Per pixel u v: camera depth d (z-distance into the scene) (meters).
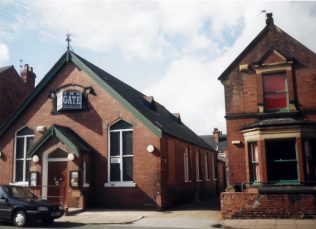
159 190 18.70
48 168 20.09
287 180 15.73
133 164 19.38
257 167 16.38
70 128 20.92
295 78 17.06
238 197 14.87
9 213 13.60
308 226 12.81
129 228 12.78
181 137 23.52
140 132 19.48
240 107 17.58
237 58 17.92
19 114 22.11
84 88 20.97
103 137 20.20
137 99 24.03
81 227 13.16
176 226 13.29
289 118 16.70
